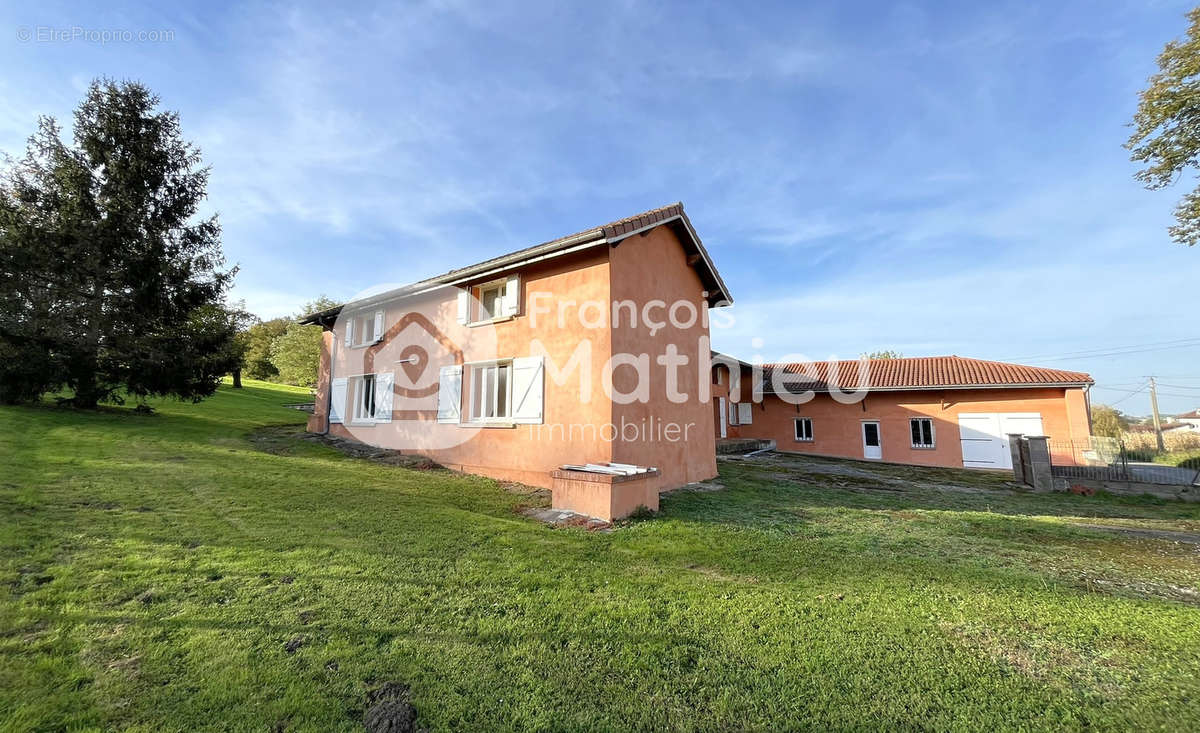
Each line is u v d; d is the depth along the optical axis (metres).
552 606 3.49
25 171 12.62
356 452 11.29
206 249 15.16
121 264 13.29
